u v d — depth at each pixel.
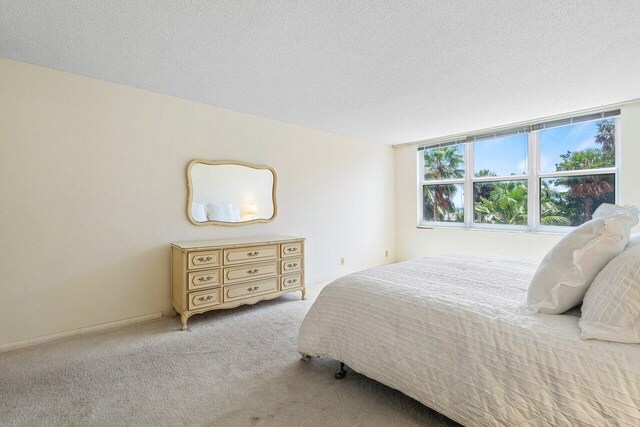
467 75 2.52
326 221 4.37
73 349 2.28
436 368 1.39
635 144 3.17
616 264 1.22
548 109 3.38
